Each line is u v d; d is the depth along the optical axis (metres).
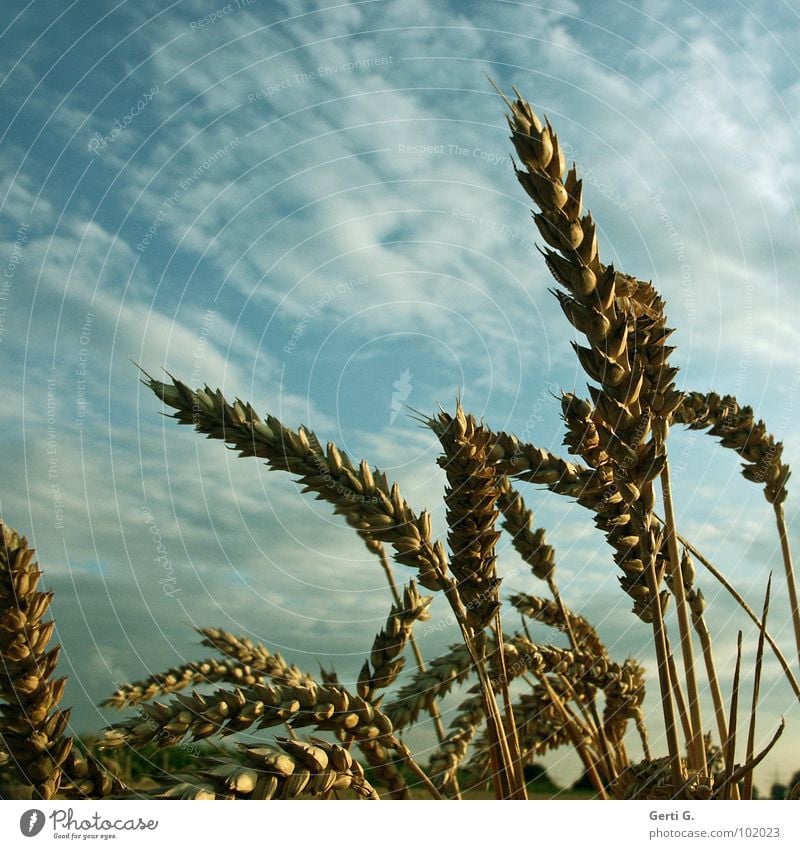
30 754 1.87
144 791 1.85
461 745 2.96
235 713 2.09
